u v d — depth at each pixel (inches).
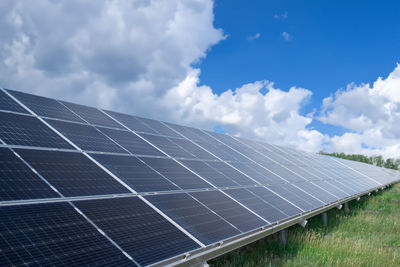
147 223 233.1
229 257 383.9
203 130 737.0
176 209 275.7
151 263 189.5
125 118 503.2
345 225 600.4
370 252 424.8
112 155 330.3
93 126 389.4
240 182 445.7
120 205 241.6
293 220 402.3
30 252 159.3
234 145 737.6
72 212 206.8
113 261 178.2
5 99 335.6
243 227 300.8
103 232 200.4
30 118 320.5
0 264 144.2
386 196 1120.8
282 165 748.6
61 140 306.2
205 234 254.8
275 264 357.1
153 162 367.6
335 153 4072.3
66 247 173.8
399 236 543.5
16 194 200.1
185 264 216.5
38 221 184.5
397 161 4325.8
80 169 269.6
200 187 357.7
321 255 399.5
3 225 169.3
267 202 408.8
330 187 723.4
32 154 255.8
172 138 520.4
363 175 1332.4
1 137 257.0
